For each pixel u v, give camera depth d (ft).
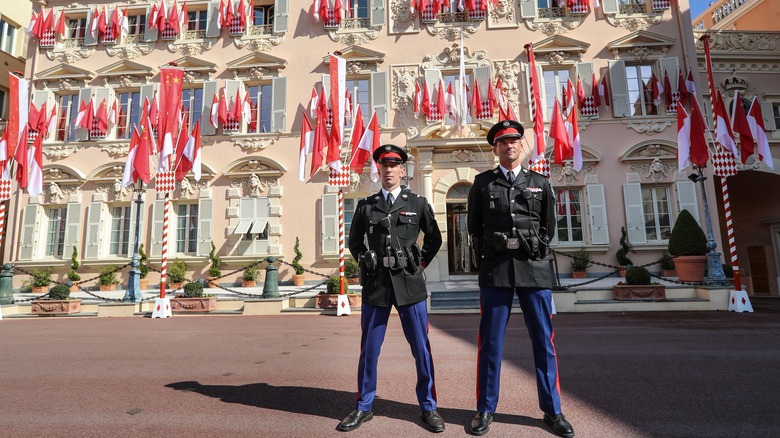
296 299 35.22
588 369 14.93
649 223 47.01
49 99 52.49
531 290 10.04
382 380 13.96
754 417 10.34
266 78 51.98
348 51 51.21
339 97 36.58
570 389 12.68
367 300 10.50
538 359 10.00
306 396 12.48
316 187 49.24
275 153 50.26
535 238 10.03
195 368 16.10
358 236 11.40
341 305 32.17
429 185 46.88
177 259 47.65
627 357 16.67
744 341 19.61
